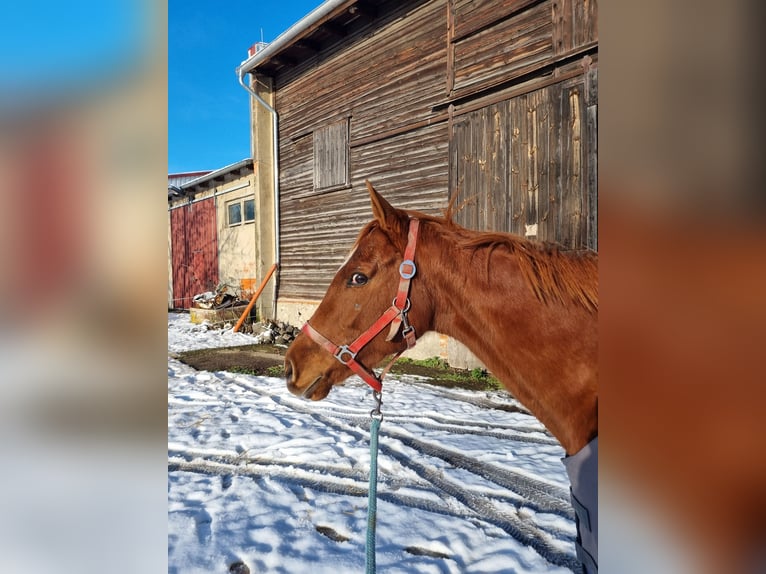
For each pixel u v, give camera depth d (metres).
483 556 2.05
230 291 12.21
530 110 5.18
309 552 2.07
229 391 5.16
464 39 5.98
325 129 8.41
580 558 1.16
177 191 13.61
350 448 3.36
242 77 9.45
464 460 3.16
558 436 1.30
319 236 8.78
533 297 1.29
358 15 7.23
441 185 6.39
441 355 6.41
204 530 2.25
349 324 1.53
